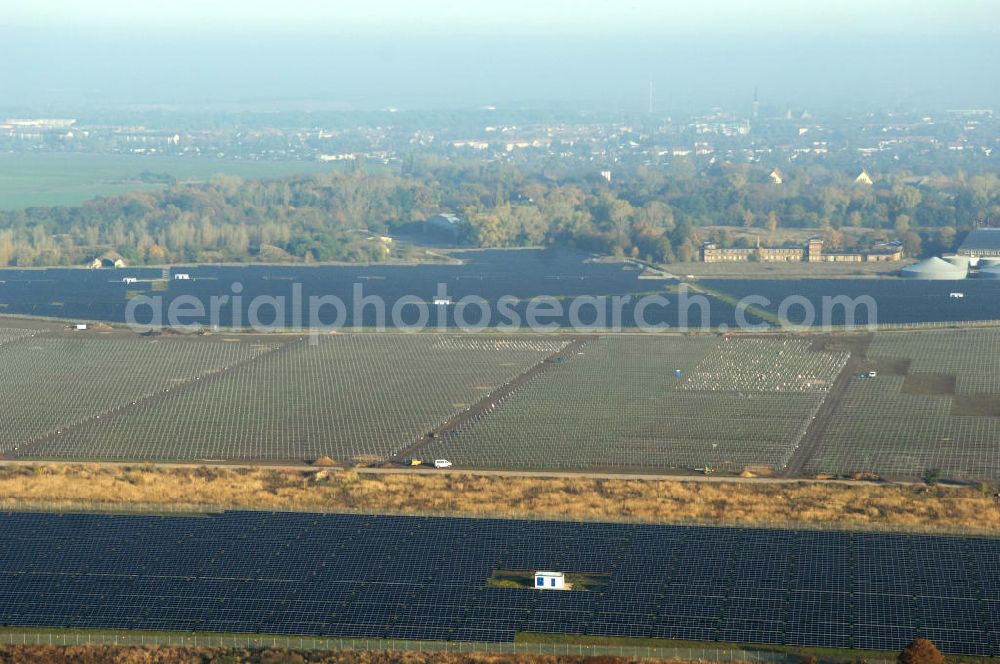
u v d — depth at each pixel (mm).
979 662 174250
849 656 176500
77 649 184375
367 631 185750
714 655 177875
